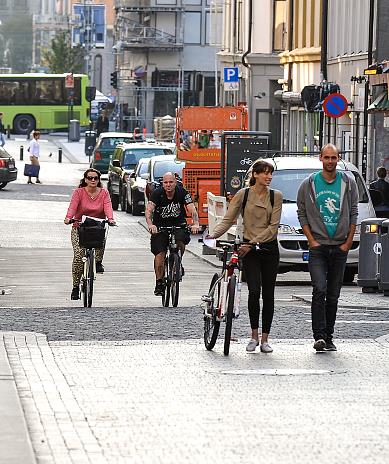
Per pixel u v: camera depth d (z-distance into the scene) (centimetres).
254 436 2297
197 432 2330
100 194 4662
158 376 2966
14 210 10775
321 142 8588
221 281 3372
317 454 2150
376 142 9762
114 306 4634
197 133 8944
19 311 4347
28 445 2155
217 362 3198
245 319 4144
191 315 4228
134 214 10762
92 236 4594
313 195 3447
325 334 3388
